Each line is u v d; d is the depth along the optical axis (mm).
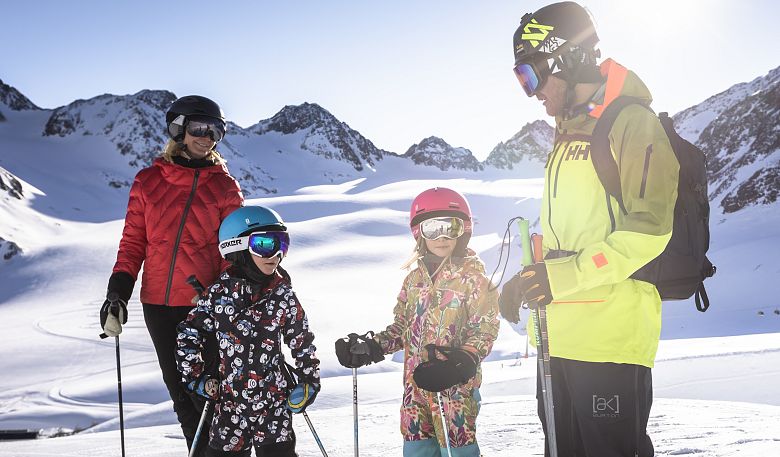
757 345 22672
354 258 127375
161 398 56719
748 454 3920
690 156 2379
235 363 3389
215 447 3393
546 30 2535
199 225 4039
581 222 2535
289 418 3434
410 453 3447
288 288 3484
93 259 132500
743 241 126688
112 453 5461
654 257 2242
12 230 157625
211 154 4242
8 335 86312
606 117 2422
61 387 62375
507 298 2646
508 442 5293
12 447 5895
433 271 3590
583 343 2496
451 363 3094
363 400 26250
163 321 3982
